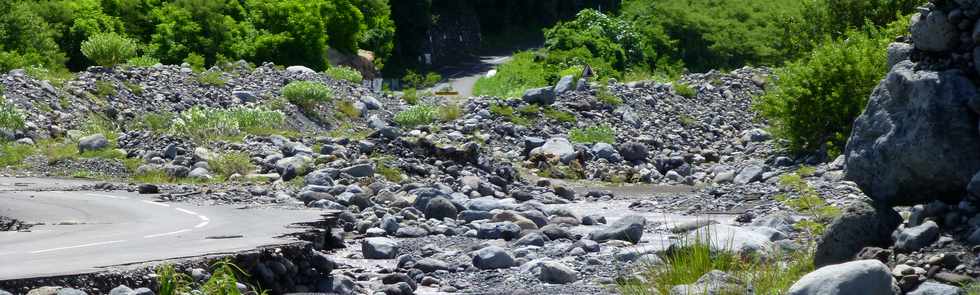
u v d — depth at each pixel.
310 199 20.02
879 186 10.68
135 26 60.19
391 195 20.75
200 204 17.92
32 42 50.47
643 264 10.60
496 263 12.63
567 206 21.62
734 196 20.27
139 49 58.53
